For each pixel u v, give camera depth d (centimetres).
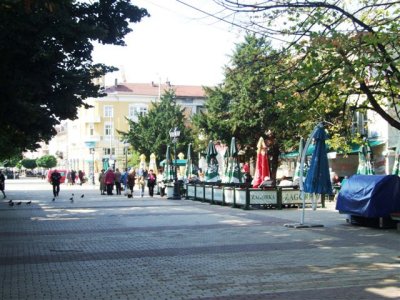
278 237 1369
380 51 1091
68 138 10150
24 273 923
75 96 1628
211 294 765
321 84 1104
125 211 2169
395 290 777
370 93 1285
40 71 1427
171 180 3384
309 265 979
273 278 868
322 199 2283
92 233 1464
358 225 1631
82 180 5984
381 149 3136
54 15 1293
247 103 3794
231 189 2373
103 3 1559
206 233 1452
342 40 1017
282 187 2300
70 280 866
